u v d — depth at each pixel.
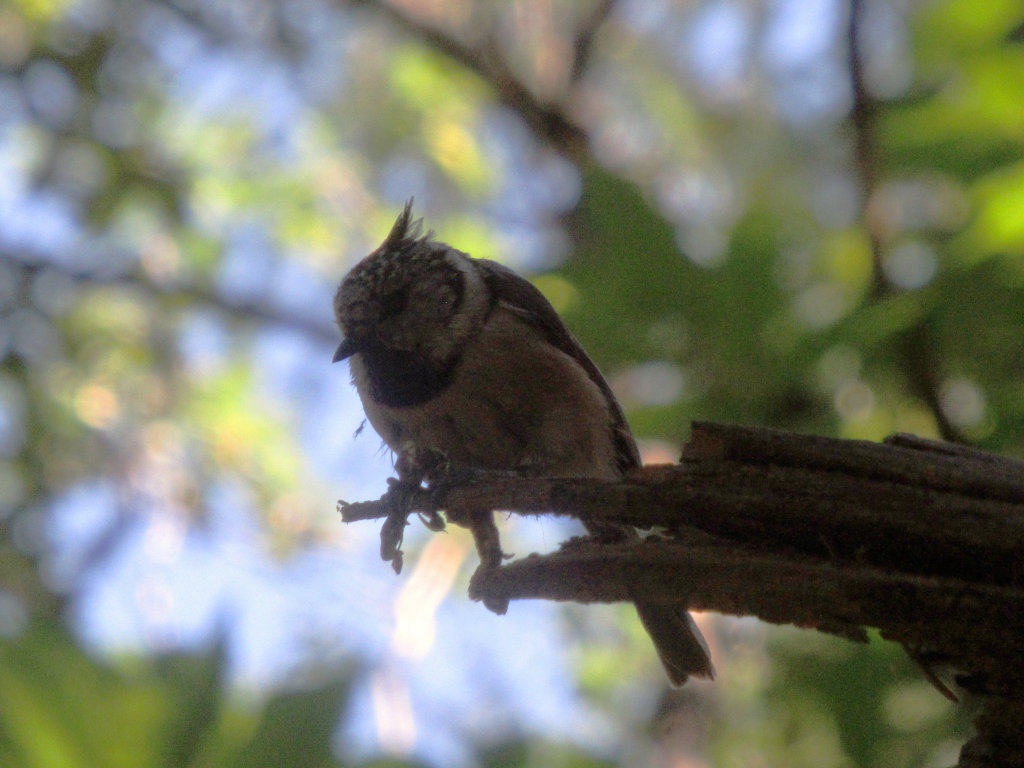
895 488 4.73
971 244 8.80
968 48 10.13
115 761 6.93
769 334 8.88
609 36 17.75
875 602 4.62
